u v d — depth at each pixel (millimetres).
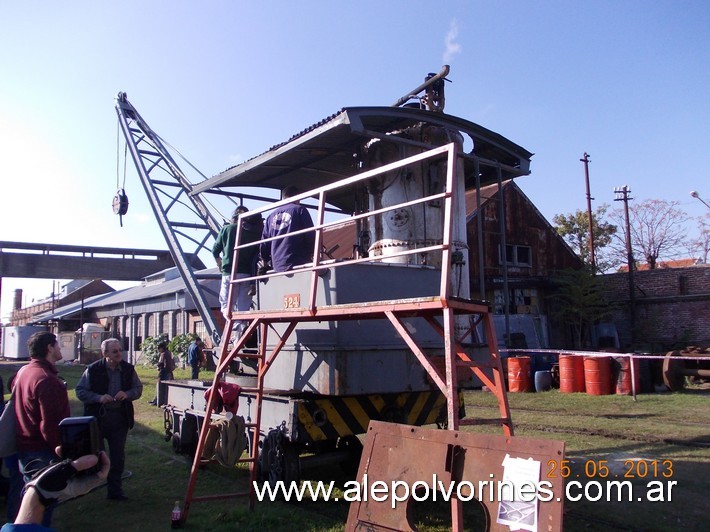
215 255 9172
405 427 3977
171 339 30266
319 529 5543
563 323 26594
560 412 12234
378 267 6836
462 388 7184
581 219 42375
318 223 5355
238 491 7016
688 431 9789
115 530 5695
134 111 18031
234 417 6332
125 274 28266
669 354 16969
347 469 7684
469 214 24953
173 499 6688
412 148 10352
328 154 10789
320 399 6523
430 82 11734
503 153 11984
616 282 27484
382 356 6656
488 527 3387
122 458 6695
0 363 38500
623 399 14188
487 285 24891
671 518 5656
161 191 15945
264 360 6574
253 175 11555
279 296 7332
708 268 25141
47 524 4723
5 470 7277
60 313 47094
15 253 25625
